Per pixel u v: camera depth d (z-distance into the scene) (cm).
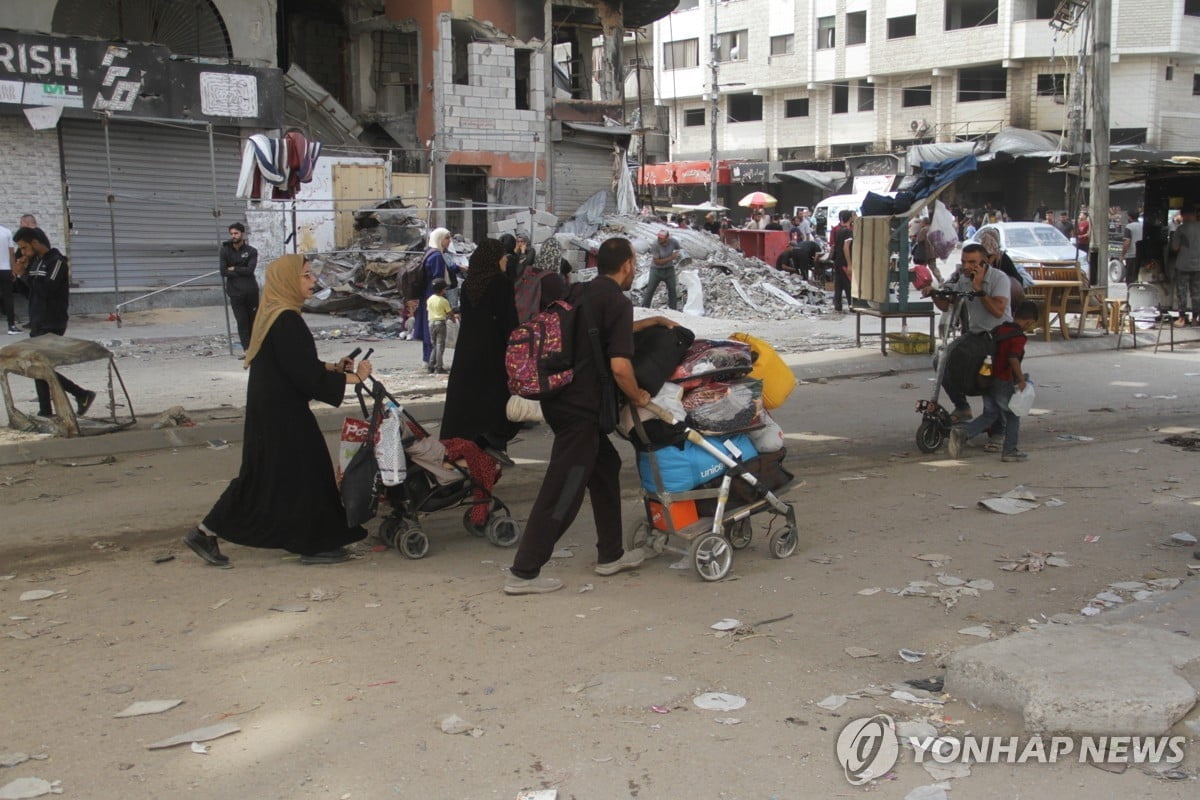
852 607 528
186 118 1969
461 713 412
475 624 509
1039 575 575
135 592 560
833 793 351
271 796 353
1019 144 3909
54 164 1888
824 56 4853
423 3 2508
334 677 447
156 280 2031
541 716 408
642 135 3341
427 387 1215
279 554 629
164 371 1319
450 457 634
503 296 784
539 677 445
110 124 1939
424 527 693
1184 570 579
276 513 586
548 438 970
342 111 2512
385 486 596
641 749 381
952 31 4356
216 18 2080
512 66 2617
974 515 699
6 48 1775
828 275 2591
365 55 2647
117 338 1614
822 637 488
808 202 5003
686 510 581
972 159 1341
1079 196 2567
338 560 611
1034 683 396
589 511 731
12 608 535
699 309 2014
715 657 464
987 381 848
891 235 1403
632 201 2891
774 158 5144
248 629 505
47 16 1869
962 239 3200
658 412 558
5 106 1788
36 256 1066
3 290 1627
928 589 552
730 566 577
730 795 351
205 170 2061
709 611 524
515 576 551
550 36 2706
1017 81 4241
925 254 1569
